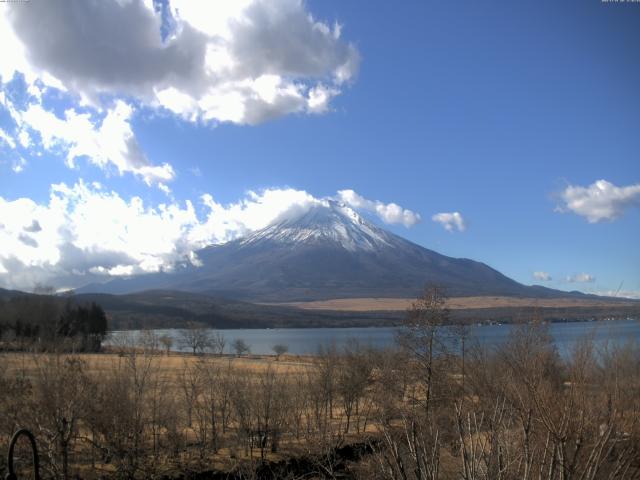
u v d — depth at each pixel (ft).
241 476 110.11
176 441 120.26
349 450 97.25
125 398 111.24
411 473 43.11
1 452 94.22
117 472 105.70
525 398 42.37
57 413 98.58
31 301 266.36
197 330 590.14
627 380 42.98
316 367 201.87
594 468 37.40
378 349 218.79
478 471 39.50
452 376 116.57
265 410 130.31
